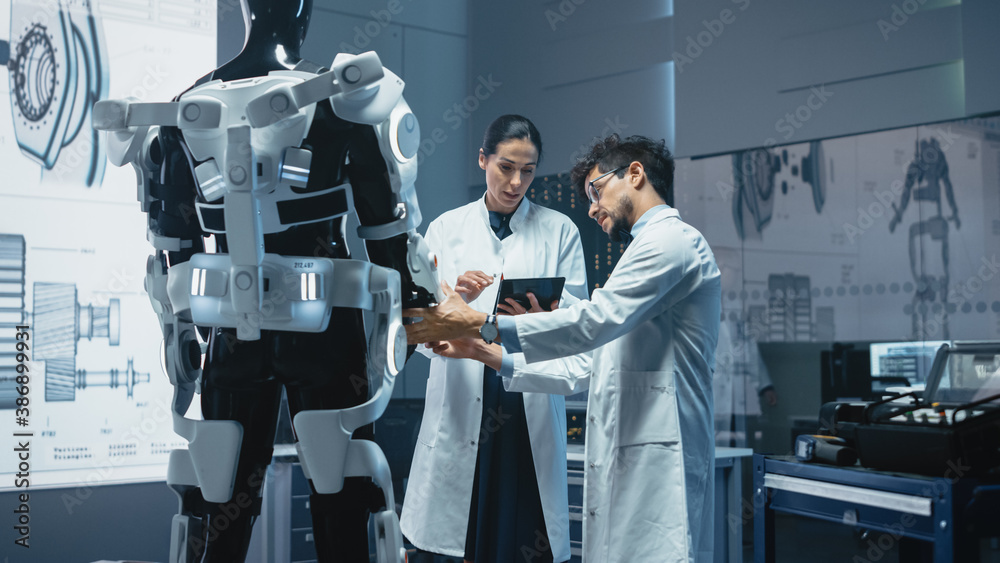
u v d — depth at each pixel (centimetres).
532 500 225
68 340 332
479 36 476
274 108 146
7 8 324
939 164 343
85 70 342
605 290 185
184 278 164
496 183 236
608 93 421
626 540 182
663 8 410
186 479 167
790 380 397
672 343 191
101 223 342
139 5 355
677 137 400
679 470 182
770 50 374
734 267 399
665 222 194
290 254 162
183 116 150
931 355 355
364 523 166
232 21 390
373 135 161
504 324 182
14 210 323
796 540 432
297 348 161
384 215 168
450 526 227
